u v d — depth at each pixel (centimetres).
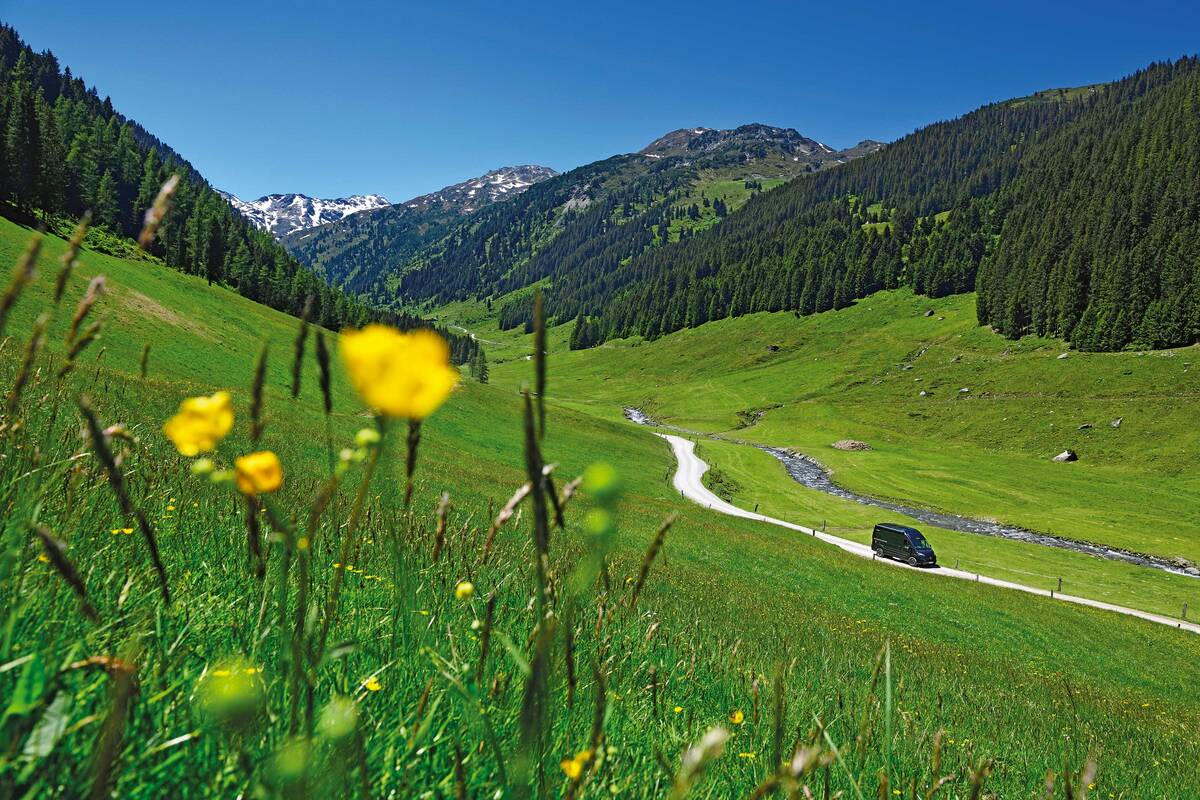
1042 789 483
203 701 130
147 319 5759
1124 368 11250
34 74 18188
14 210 8956
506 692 180
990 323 15712
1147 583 4462
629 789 182
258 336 7075
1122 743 980
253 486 85
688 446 9956
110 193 11681
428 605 215
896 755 286
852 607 2644
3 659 111
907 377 14225
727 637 916
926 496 7312
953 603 3045
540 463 87
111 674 115
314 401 3631
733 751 250
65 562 92
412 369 40
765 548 3509
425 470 3253
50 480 173
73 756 102
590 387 18900
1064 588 4172
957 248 19250
